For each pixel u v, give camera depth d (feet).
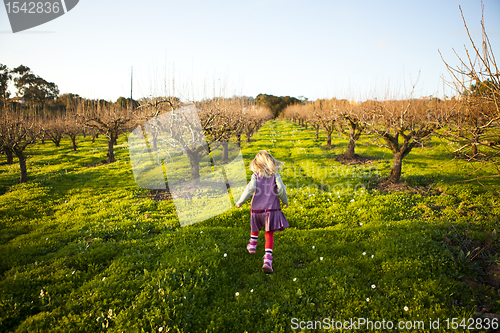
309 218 22.81
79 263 15.46
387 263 14.21
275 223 13.70
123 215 24.73
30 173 48.24
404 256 14.92
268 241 14.10
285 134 100.12
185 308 11.30
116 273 14.21
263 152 14.19
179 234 18.84
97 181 41.39
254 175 14.11
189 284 12.94
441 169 36.88
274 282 13.42
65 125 84.23
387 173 37.55
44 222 24.22
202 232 18.86
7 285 12.82
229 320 10.86
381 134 32.76
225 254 15.29
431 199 25.99
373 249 16.06
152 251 16.78
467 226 18.89
